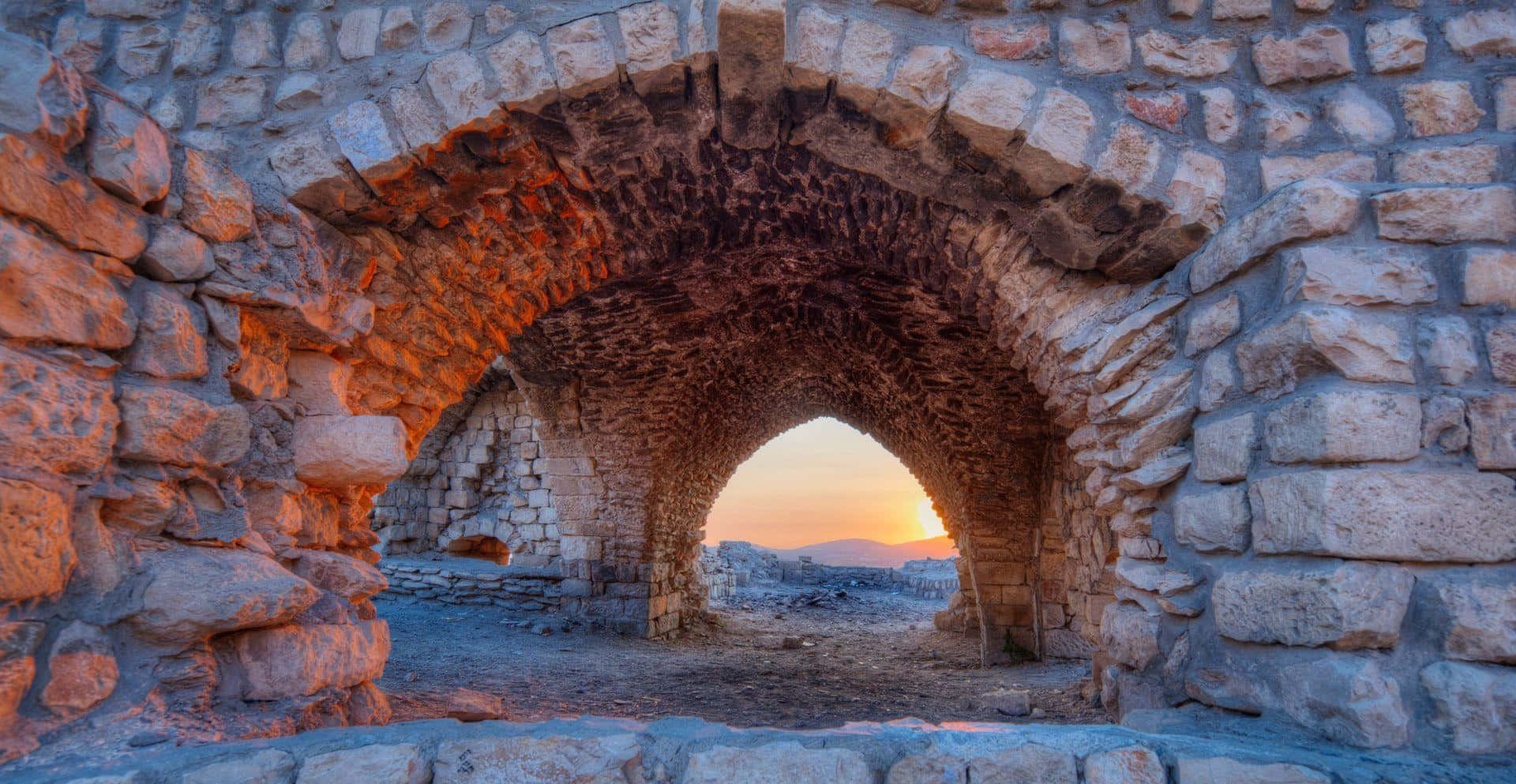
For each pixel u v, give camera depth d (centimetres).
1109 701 322
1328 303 244
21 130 209
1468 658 220
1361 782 199
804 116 337
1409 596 227
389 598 1097
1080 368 335
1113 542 780
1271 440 249
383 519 1232
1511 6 286
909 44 307
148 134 244
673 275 697
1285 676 237
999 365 774
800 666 836
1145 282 327
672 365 902
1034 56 306
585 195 392
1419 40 286
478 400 1234
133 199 242
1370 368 237
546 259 428
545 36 316
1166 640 291
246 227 280
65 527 211
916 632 1193
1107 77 304
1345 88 293
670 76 320
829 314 788
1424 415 234
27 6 340
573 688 648
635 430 978
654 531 1030
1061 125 296
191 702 235
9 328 201
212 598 236
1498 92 280
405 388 399
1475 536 227
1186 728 257
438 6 328
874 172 357
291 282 297
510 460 1220
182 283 264
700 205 428
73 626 214
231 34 335
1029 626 908
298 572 301
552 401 986
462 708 447
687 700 624
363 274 347
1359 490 227
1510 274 242
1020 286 366
